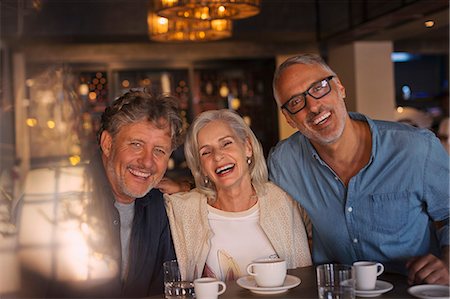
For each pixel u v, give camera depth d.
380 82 6.47
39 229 2.30
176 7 3.93
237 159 2.25
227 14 4.25
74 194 2.31
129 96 2.20
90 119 6.51
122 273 2.25
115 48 6.44
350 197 2.17
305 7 6.45
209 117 2.28
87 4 6.02
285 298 1.80
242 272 2.25
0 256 2.31
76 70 6.41
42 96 5.79
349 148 2.16
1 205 2.49
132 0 6.10
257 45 6.69
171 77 6.93
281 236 2.29
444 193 2.11
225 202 2.31
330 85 2.10
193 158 2.32
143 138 2.15
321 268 1.74
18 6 4.11
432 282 1.86
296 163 2.29
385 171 2.13
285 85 2.13
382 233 2.16
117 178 2.18
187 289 1.88
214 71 7.17
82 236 2.26
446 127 5.38
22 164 5.39
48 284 2.28
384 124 2.20
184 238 2.30
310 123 2.11
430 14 4.60
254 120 7.24
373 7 5.61
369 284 1.79
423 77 8.38
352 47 6.41
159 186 2.42
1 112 5.50
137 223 2.24
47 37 5.91
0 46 5.72
